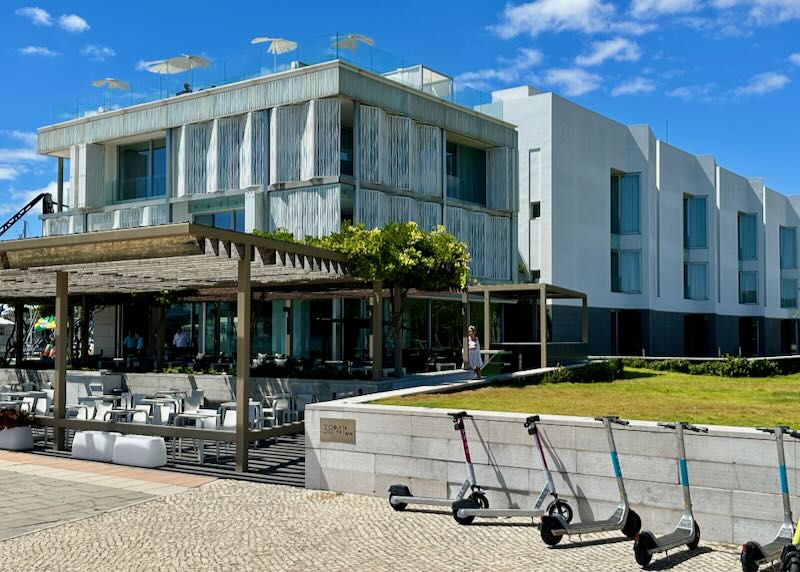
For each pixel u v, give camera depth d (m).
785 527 6.70
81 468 11.84
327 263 15.63
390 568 6.89
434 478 9.36
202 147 28.06
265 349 27.39
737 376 24.03
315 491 10.12
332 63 25.03
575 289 34.22
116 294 25.17
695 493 7.71
